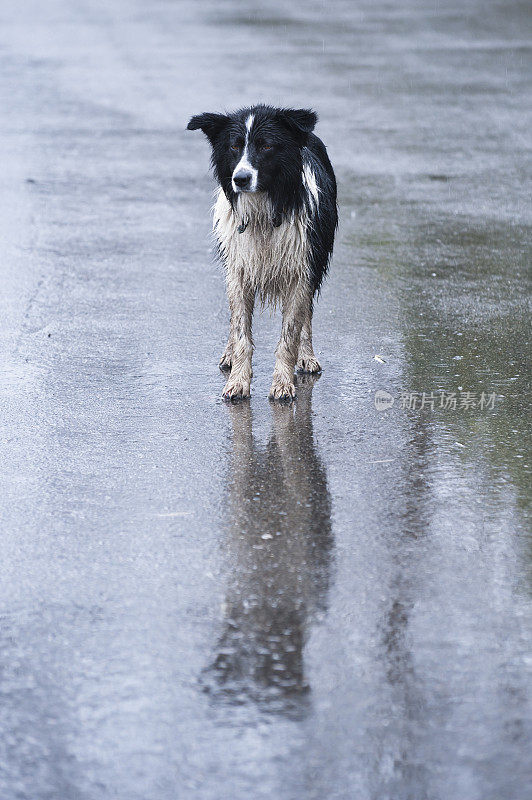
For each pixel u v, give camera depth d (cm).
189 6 4322
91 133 2036
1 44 3212
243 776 460
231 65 2742
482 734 483
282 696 511
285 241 869
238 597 595
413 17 3756
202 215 1525
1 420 839
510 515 684
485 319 1086
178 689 517
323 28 3500
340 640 555
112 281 1227
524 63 2759
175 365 969
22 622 573
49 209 1541
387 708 502
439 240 1387
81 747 479
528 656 540
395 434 815
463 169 1759
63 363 969
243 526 674
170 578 614
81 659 541
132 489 725
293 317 898
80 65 2797
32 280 1225
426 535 661
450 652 544
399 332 1053
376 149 1888
